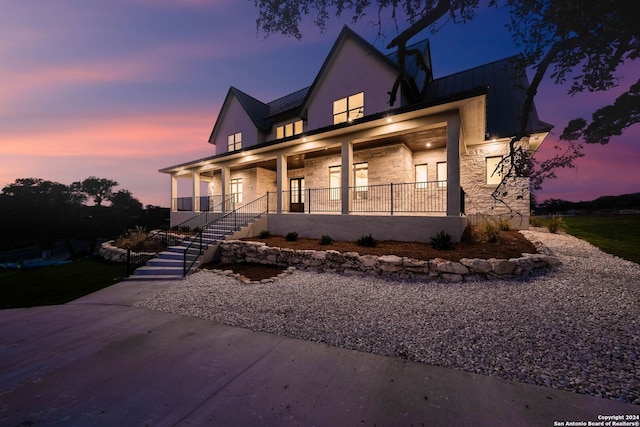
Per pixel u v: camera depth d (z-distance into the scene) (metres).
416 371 2.69
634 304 3.86
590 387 2.32
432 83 13.68
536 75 2.09
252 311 4.64
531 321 3.60
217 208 16.89
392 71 10.96
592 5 1.54
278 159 11.23
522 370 2.62
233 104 17.70
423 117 7.67
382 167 10.91
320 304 4.76
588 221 14.63
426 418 2.01
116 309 5.23
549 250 6.52
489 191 10.48
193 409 2.22
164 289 6.59
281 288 5.83
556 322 3.52
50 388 2.62
